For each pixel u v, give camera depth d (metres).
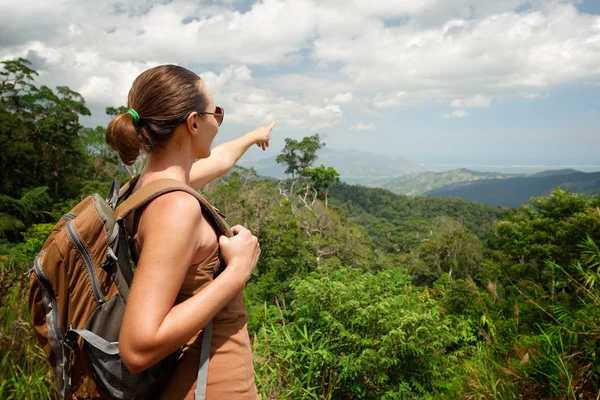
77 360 0.86
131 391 0.86
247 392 0.95
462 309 7.71
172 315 0.78
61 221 0.91
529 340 2.72
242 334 0.97
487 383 2.39
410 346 3.87
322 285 3.83
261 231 29.50
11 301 1.73
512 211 39.03
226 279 0.86
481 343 3.14
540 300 3.38
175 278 0.79
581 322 2.37
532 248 21.52
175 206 0.82
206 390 0.90
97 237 0.83
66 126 40.97
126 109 0.92
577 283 2.72
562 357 2.22
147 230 0.82
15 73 42.59
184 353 0.93
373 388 3.90
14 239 28.36
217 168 1.29
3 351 1.54
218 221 0.89
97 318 0.83
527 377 2.32
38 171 39.81
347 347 3.72
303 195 53.38
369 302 4.20
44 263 0.84
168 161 0.91
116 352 0.83
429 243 36.53
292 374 2.53
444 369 4.24
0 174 34.91
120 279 0.85
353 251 33.38
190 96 0.90
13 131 36.44
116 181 0.99
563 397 2.10
